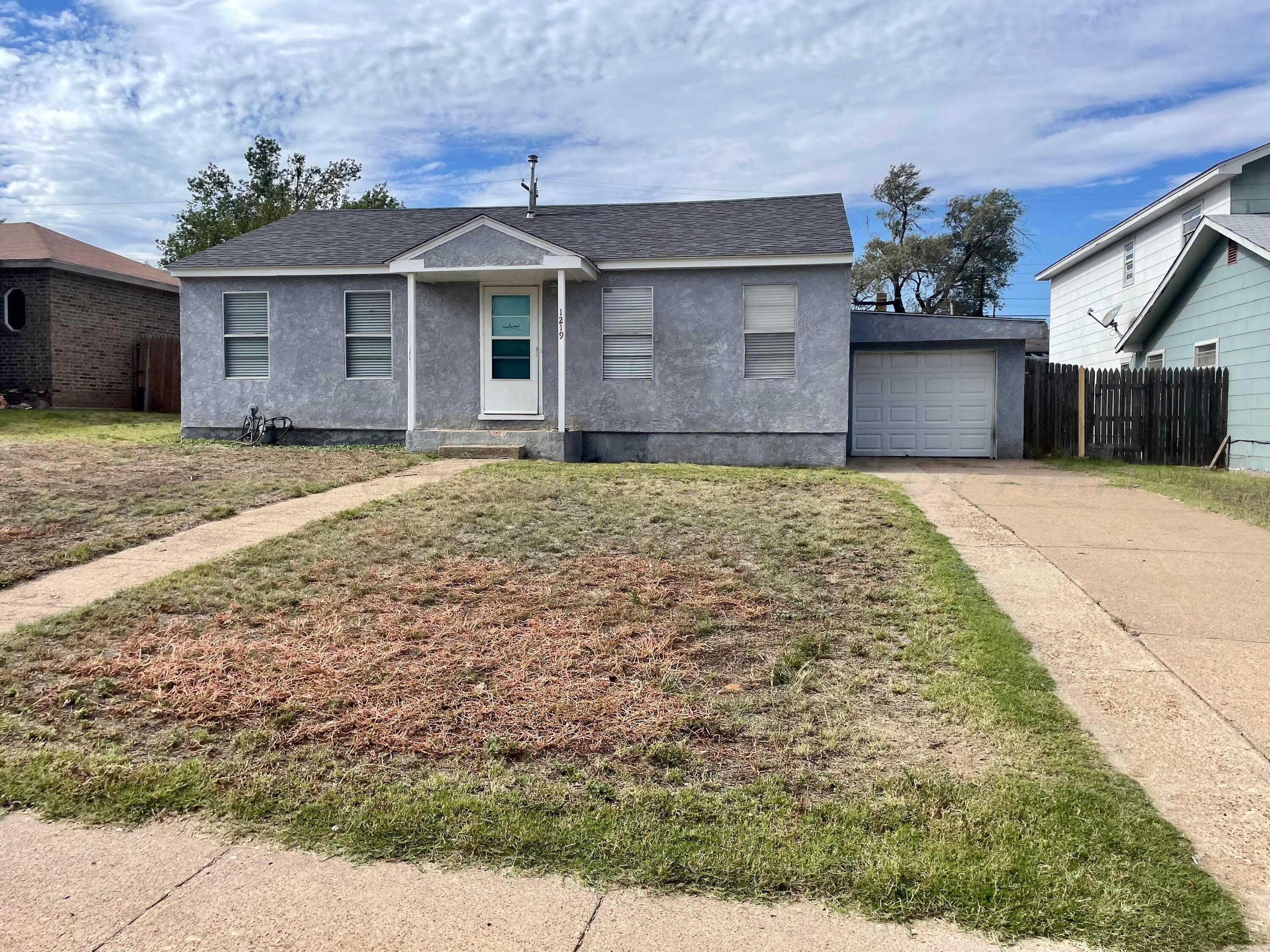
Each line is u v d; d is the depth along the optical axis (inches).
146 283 869.8
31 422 673.6
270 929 109.8
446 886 118.4
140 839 131.1
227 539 307.9
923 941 107.0
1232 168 651.5
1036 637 211.5
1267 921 110.0
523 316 568.1
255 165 1465.3
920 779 142.7
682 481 417.1
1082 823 129.8
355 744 158.6
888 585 250.5
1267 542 304.8
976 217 1731.1
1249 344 558.3
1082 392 601.3
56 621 225.0
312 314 588.1
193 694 180.1
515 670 191.0
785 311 543.8
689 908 113.4
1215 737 160.1
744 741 159.0
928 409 611.2
